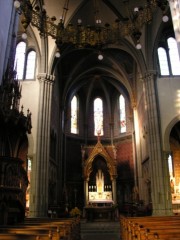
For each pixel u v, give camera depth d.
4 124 11.70
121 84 33.53
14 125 11.92
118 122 34.62
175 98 21.77
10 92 11.74
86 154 31.14
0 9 11.94
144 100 23.92
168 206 19.20
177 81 22.30
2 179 10.55
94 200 28.38
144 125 24.95
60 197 27.72
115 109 35.56
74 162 32.28
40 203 19.19
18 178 11.32
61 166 28.83
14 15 14.34
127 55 28.19
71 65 29.83
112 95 36.19
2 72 12.46
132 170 30.48
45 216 19.22
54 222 10.89
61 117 29.92
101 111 36.22
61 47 23.31
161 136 20.88
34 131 21.09
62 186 29.16
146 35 22.80
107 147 31.11
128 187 30.22
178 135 25.34
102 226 20.34
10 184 10.84
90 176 30.27
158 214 19.08
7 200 10.76
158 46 23.80
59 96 30.25
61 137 29.34
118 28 14.78
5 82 11.77
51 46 23.05
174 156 25.06
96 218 26.34
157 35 22.55
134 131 30.70
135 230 7.33
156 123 21.00
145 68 22.69
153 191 19.89
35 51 24.08
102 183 29.56
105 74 33.12
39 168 20.03
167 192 19.55
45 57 22.83
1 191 10.40
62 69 30.11
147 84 22.33
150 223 9.11
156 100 21.67
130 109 32.16
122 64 29.70
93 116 36.06
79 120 35.06
